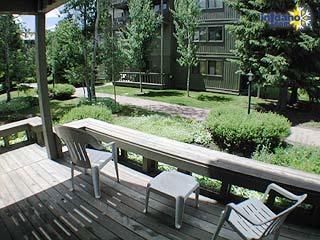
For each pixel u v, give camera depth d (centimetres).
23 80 1186
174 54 1562
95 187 268
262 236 166
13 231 225
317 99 990
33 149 407
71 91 1377
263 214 192
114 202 262
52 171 333
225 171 241
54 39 1171
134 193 278
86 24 1052
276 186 196
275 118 609
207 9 1361
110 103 1059
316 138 721
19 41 1115
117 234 217
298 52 924
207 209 250
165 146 299
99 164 269
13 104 1088
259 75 999
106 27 1124
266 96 1250
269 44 945
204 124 714
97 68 1248
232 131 591
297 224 225
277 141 575
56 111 1036
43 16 311
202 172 257
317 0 866
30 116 997
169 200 265
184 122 815
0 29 1049
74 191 284
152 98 1319
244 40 1008
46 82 340
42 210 252
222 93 1418
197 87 1520
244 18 1006
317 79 913
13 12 281
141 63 1395
